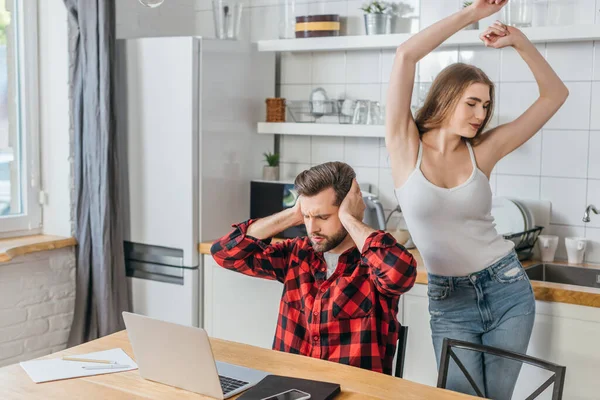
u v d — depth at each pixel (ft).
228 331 11.80
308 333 7.18
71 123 12.17
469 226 8.25
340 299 6.95
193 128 11.61
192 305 11.88
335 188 6.91
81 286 12.09
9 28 11.86
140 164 12.11
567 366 9.15
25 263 11.59
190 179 11.65
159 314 12.24
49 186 12.46
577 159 10.83
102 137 11.71
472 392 8.29
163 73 11.73
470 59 11.46
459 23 8.11
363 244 6.71
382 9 11.75
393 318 7.05
